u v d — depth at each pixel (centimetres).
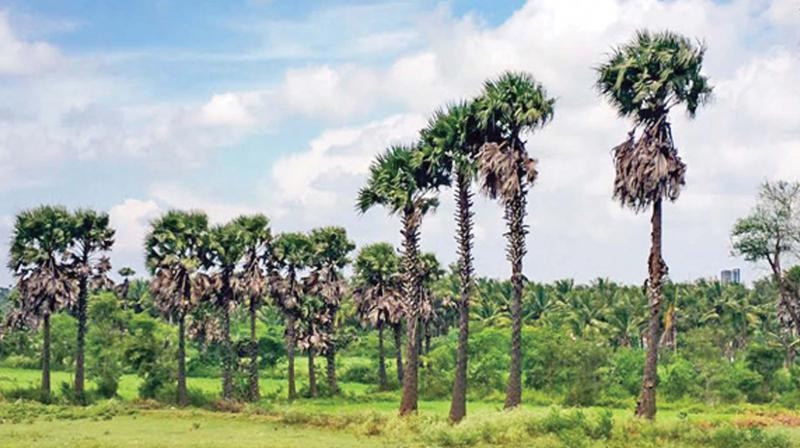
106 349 8331
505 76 4744
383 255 9388
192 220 7662
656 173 4159
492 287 15012
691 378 7819
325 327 9344
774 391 7669
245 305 8788
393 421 4559
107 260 7850
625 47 4325
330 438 4325
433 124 5034
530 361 8381
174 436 4481
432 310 10288
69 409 6241
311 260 9125
